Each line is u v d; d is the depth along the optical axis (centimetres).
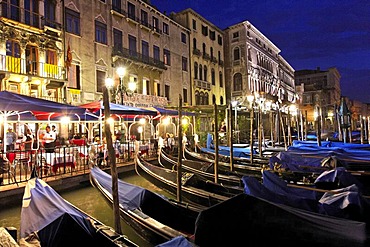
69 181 1016
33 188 662
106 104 592
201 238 447
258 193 566
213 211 448
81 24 1894
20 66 1509
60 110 1016
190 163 1225
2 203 809
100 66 2014
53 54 1719
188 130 2631
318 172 1014
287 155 1116
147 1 2609
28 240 441
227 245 434
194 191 818
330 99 6209
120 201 695
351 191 536
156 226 565
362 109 6925
